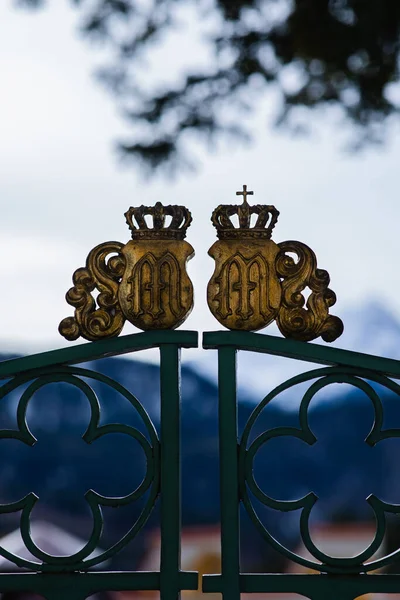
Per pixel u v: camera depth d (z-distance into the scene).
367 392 2.83
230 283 2.85
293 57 5.27
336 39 5.13
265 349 2.86
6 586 2.80
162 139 5.53
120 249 2.88
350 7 5.05
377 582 2.77
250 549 6.62
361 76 5.24
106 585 2.80
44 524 6.43
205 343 2.87
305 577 2.79
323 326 2.82
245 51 5.35
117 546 2.82
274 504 2.81
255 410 2.86
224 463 2.84
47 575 2.81
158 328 2.87
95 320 2.86
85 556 2.81
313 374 2.85
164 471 2.84
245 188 2.91
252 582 2.80
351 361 2.83
